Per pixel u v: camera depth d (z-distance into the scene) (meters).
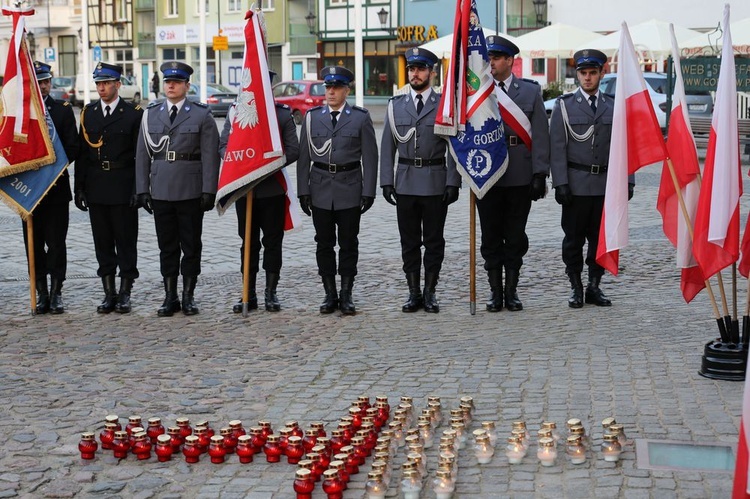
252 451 6.02
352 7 55.00
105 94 10.02
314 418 6.84
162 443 6.05
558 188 9.95
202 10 40.47
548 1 45.31
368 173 9.99
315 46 57.75
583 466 5.80
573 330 9.15
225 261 12.88
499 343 8.73
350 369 8.03
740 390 7.24
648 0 42.72
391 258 12.85
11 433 6.59
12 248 13.82
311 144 10.03
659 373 7.70
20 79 9.66
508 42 9.88
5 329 9.52
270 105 9.71
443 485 5.32
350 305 10.00
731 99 7.55
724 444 6.11
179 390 7.54
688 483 5.51
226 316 10.01
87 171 10.09
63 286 11.49
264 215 10.12
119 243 10.18
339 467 5.50
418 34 51.78
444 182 9.91
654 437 6.25
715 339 7.94
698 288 8.25
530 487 5.52
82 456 6.09
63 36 69.06
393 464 5.91
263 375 7.91
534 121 9.93
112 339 9.11
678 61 7.96
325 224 10.02
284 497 5.50
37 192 9.80
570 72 42.97
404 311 10.06
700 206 7.67
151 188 9.95
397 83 53.66
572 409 6.85
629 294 10.63
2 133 9.59
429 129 9.85
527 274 11.73
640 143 8.16
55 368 8.15
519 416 6.73
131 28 66.06
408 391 7.39
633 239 13.87
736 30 26.28
